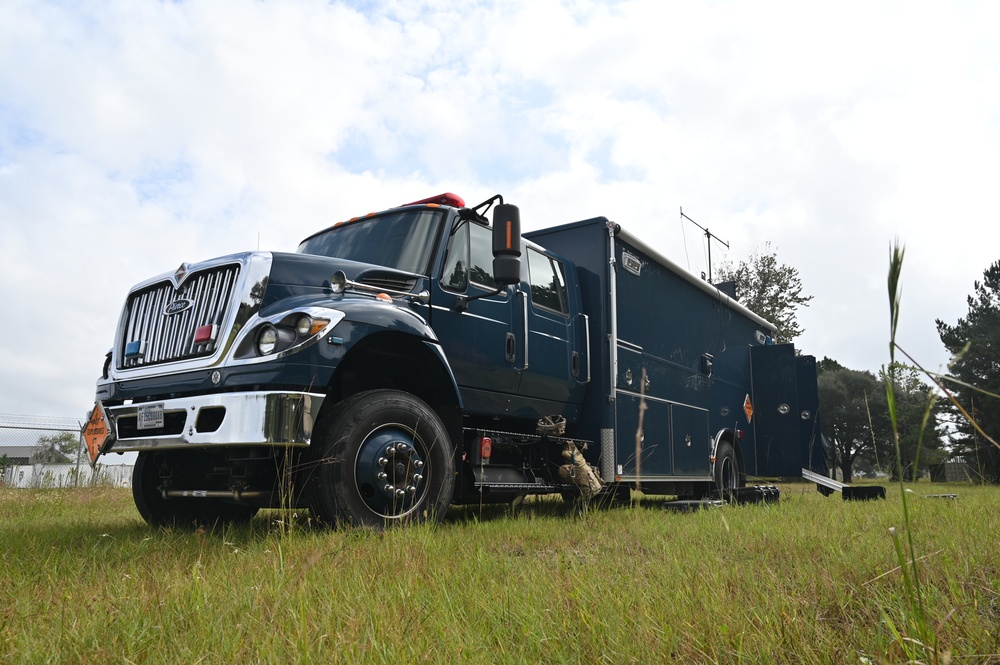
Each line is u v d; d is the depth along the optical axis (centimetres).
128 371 514
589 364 735
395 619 221
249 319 462
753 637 205
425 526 448
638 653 197
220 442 437
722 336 1045
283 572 278
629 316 784
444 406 553
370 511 463
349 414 466
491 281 626
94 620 227
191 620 226
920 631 168
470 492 566
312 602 247
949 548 345
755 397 1127
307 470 455
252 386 442
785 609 236
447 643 202
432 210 604
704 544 402
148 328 521
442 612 234
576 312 731
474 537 443
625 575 298
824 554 351
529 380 652
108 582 296
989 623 225
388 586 277
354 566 315
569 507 767
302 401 437
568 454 662
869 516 543
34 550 385
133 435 500
